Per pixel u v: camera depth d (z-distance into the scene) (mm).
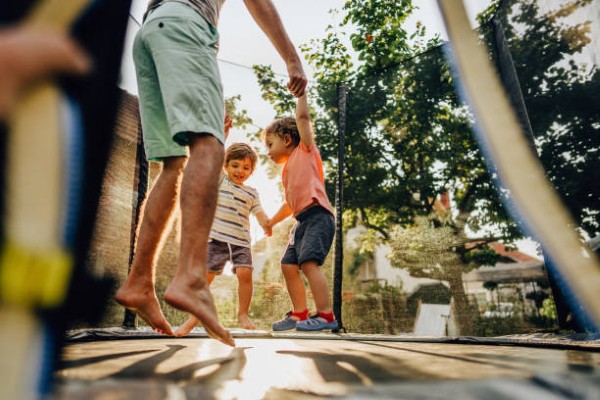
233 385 537
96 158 346
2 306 240
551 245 392
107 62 379
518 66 2420
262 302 2869
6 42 231
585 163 1946
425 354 1091
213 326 967
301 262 2223
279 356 1034
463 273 3303
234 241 2514
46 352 268
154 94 1378
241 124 2961
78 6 272
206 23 1236
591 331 1856
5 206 241
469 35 467
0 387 234
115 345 1379
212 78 1173
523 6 2354
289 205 2424
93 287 1812
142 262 1291
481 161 3518
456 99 3447
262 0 1405
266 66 3094
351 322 3174
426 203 3609
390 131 3621
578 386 462
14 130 246
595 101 1901
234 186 2662
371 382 562
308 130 2422
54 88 270
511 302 3074
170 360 912
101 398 407
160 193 1367
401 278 3398
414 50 4547
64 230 265
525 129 2268
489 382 493
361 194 3627
